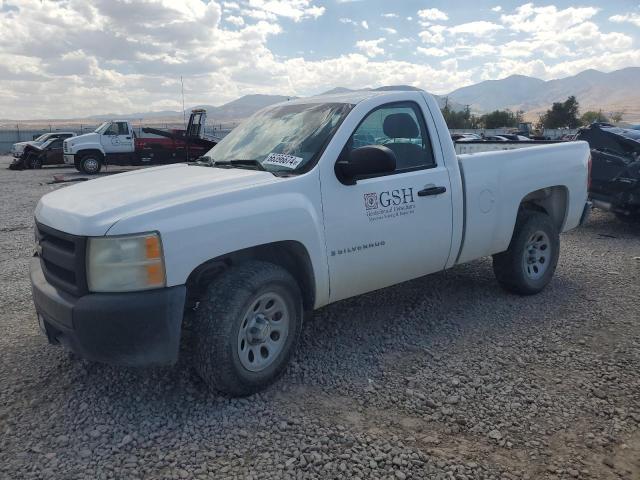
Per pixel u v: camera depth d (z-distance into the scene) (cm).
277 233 344
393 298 538
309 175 368
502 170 494
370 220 396
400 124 434
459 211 457
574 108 9694
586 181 584
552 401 343
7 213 1185
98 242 297
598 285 584
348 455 287
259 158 407
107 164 2461
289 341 364
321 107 428
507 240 510
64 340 324
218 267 358
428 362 399
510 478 271
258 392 353
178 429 313
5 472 276
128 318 294
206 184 345
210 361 323
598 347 425
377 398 349
